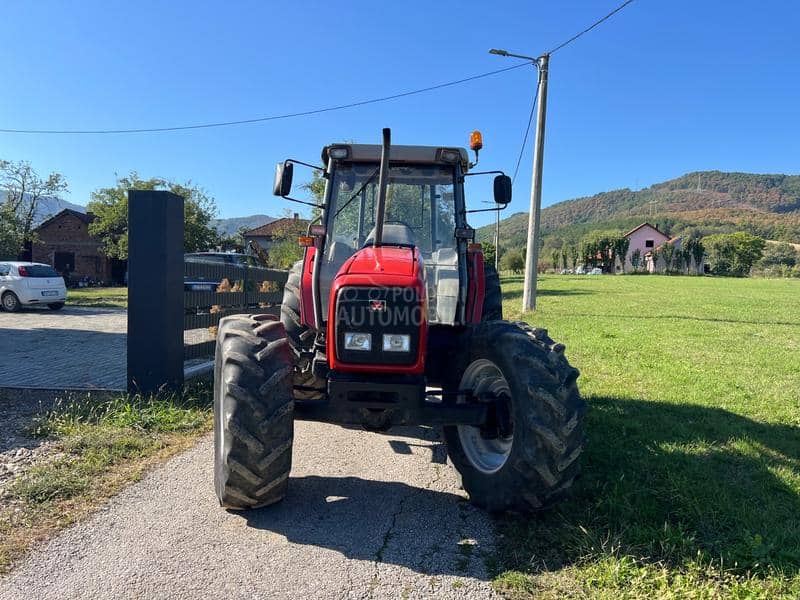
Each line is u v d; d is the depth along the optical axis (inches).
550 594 107.8
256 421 124.2
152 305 229.8
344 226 190.9
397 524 136.7
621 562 115.6
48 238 1699.1
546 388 127.2
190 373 267.9
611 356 364.8
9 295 655.8
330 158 193.0
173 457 176.7
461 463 152.7
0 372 284.5
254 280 341.1
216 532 130.8
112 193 1492.4
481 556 122.5
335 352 133.4
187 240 1445.6
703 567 115.4
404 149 189.2
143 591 107.7
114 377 272.4
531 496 130.0
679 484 151.1
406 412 137.0
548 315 620.7
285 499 149.8
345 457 183.8
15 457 171.6
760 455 179.6
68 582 110.1
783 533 127.9
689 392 265.1
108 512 139.4
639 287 1266.0
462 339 158.6
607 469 164.9
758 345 414.3
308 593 108.2
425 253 190.2
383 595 108.0
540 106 628.4
